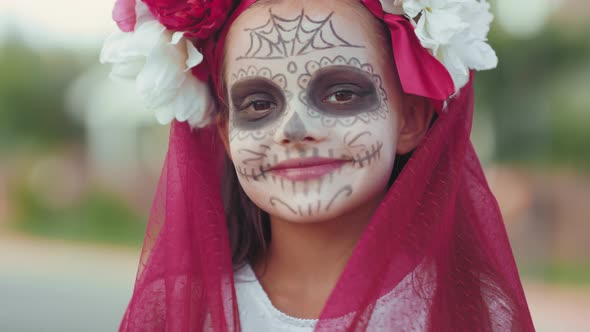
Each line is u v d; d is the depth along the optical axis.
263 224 2.26
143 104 2.14
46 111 17.56
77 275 9.20
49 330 6.34
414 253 1.95
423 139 2.02
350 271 1.91
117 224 14.58
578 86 10.14
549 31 9.70
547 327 7.00
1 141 17.03
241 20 2.03
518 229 10.74
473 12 1.98
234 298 2.08
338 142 1.93
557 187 10.80
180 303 2.12
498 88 9.88
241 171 2.03
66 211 15.42
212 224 2.15
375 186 1.97
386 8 1.97
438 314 1.92
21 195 15.49
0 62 17.77
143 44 2.04
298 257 2.12
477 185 2.18
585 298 8.48
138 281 2.26
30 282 8.62
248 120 2.02
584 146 10.66
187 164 2.20
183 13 2.02
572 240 10.73
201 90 2.18
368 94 1.97
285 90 1.96
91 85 17.61
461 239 2.13
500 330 2.08
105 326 6.51
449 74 1.93
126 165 16.75
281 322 2.06
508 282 2.12
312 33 1.96
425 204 1.99
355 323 1.87
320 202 1.94
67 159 17.16
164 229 2.21
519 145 10.38
